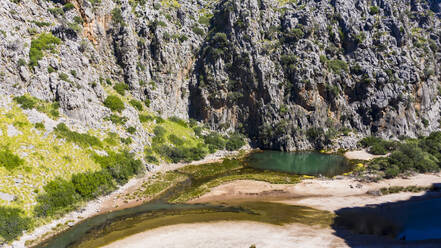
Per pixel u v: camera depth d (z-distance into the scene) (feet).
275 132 301.22
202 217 129.80
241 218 128.06
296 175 206.90
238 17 338.34
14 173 128.77
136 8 313.73
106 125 209.97
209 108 328.08
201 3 427.33
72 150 165.78
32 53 191.01
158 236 110.42
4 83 170.50
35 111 170.71
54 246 103.81
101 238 109.70
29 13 212.84
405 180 180.24
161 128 260.83
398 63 324.80
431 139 253.65
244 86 322.75
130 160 197.88
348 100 325.01
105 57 272.72
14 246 101.45
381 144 279.49
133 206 146.92
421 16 400.88
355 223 121.70
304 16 337.52
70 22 235.61
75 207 135.54
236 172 216.95
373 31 344.49
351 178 191.42
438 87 357.20
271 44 328.90
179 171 217.15
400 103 307.17
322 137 297.74
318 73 307.17
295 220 125.39
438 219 124.77
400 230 114.21
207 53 338.34
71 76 204.74
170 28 330.75
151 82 295.48
